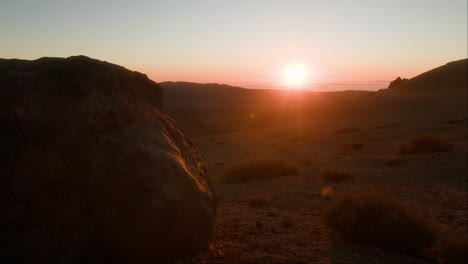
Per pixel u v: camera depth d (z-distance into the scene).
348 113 83.62
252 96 198.75
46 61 7.41
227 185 23.80
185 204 7.09
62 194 6.34
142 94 9.03
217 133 100.06
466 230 10.95
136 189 6.71
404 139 41.62
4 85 6.69
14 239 5.93
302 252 7.98
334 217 9.22
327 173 23.77
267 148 47.00
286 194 18.02
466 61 111.31
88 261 6.45
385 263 7.50
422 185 20.28
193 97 199.00
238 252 7.77
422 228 8.42
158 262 6.84
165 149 7.53
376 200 9.14
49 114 6.68
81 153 6.63
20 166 6.14
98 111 7.14
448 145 31.30
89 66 7.54
